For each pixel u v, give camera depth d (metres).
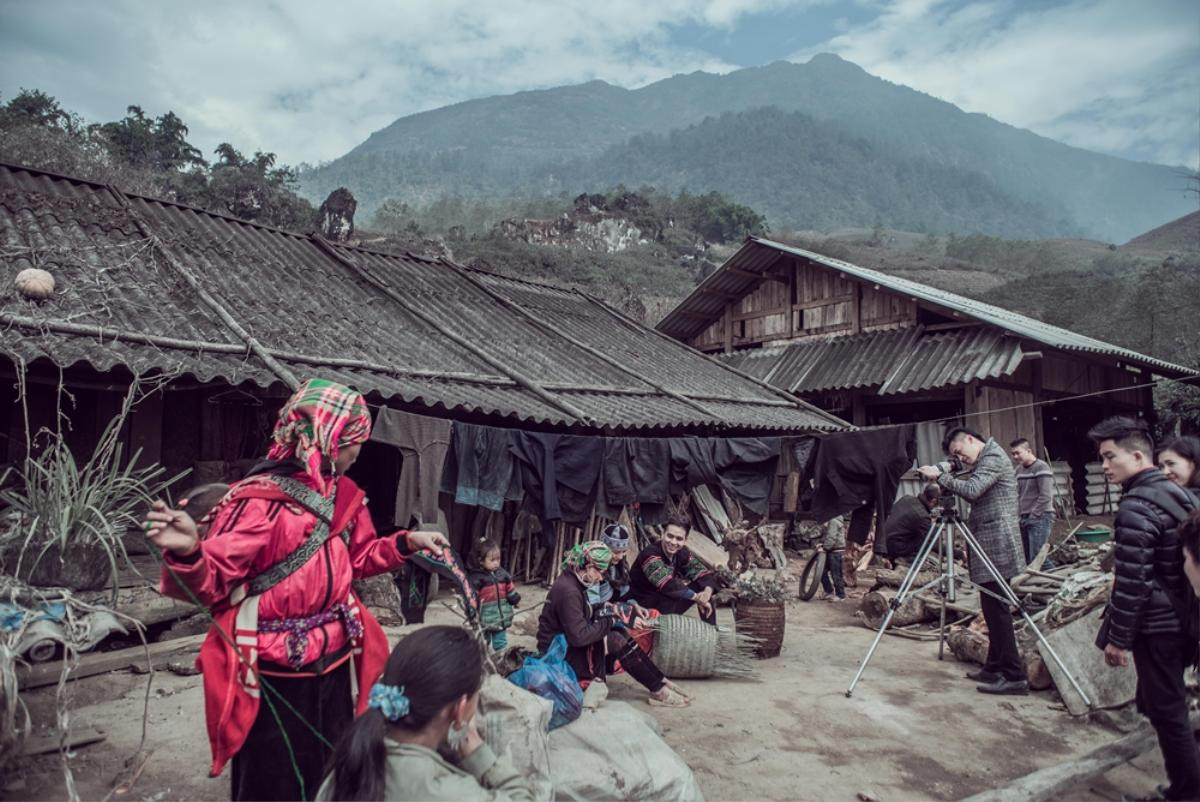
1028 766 4.39
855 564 10.53
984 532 5.89
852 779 4.15
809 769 4.27
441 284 12.30
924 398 13.83
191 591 2.24
